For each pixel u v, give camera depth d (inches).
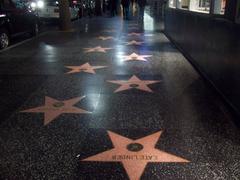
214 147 143.3
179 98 207.8
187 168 126.3
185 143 146.9
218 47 216.2
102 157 134.5
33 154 136.9
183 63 310.0
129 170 125.0
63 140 149.5
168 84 238.8
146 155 135.9
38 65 300.0
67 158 133.9
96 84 238.7
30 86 233.6
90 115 179.5
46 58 331.9
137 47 402.3
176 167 127.0
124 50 380.2
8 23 396.2
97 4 975.0
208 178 120.0
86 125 166.1
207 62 247.1
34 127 163.5
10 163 130.2
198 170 125.1
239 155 136.6
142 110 187.0
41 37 493.7
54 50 378.9
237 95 177.8
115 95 213.8
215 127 164.2
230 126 165.5
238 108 176.4
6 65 299.6
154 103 198.7
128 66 296.8
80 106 193.5
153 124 167.5
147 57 338.3
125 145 144.7
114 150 140.2
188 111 185.8
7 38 397.4
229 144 146.2
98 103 198.5
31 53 358.6
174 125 166.6
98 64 304.5
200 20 270.7
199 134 156.3
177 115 179.8
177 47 392.2
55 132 157.8
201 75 263.7
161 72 274.2
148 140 149.6
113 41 453.4
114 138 151.6
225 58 199.8
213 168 126.5
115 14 1012.5
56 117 176.4
